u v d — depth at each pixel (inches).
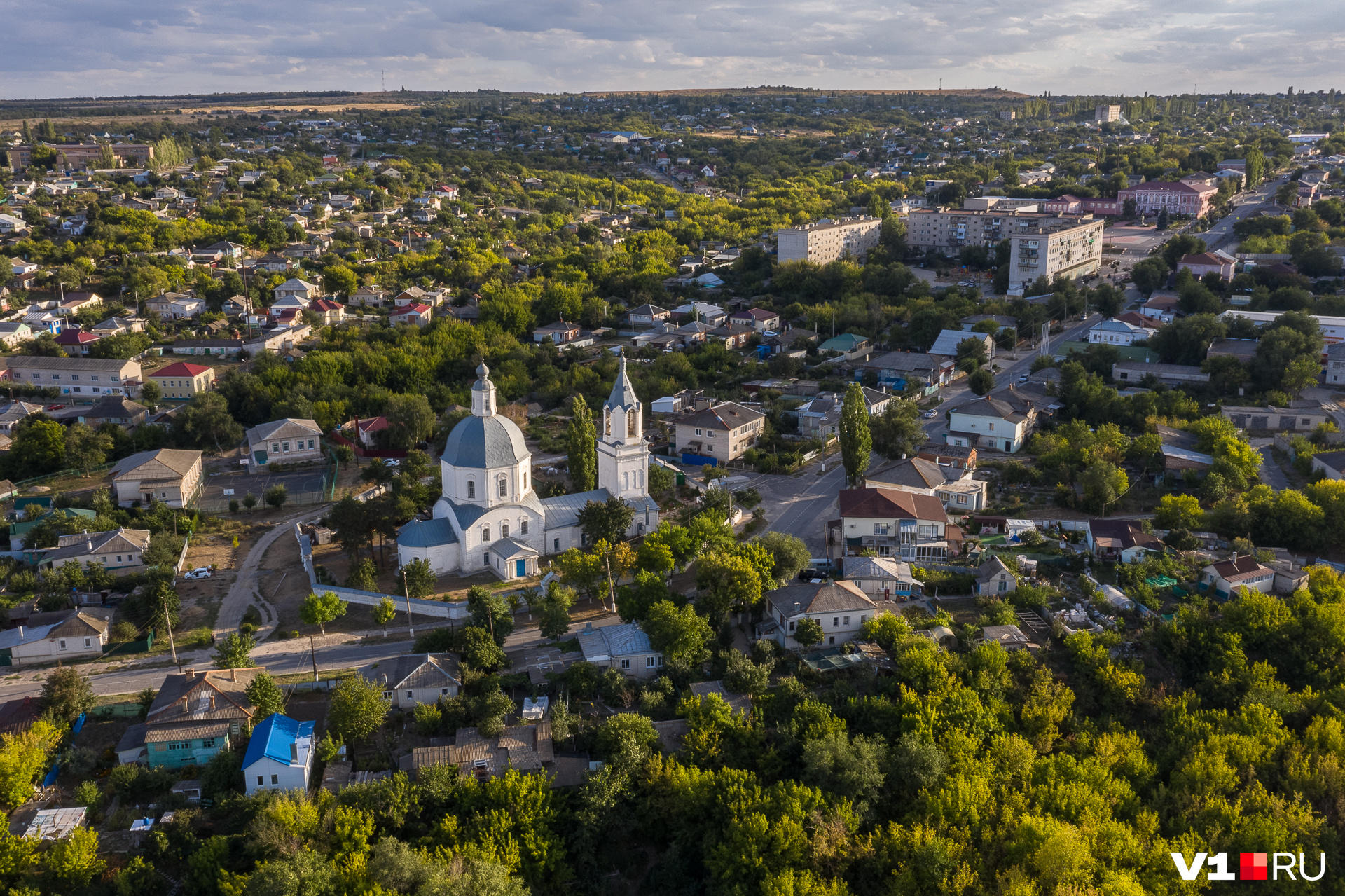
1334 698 4586.6
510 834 3796.8
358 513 5890.8
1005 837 3831.2
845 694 4665.4
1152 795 4082.2
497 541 5999.0
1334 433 7819.9
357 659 5068.9
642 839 4097.0
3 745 4217.5
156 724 4232.3
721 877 3747.5
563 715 4431.6
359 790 3934.5
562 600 5177.2
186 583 6033.5
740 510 6840.6
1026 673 4815.5
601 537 5994.1
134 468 7219.5
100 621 5295.3
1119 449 7396.7
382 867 3538.4
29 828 3791.8
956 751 4210.1
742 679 4653.1
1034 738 4407.0
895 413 7839.6
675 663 4817.9
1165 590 5556.1
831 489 7445.9
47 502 7165.4
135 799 4050.2
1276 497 6451.8
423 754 4170.8
